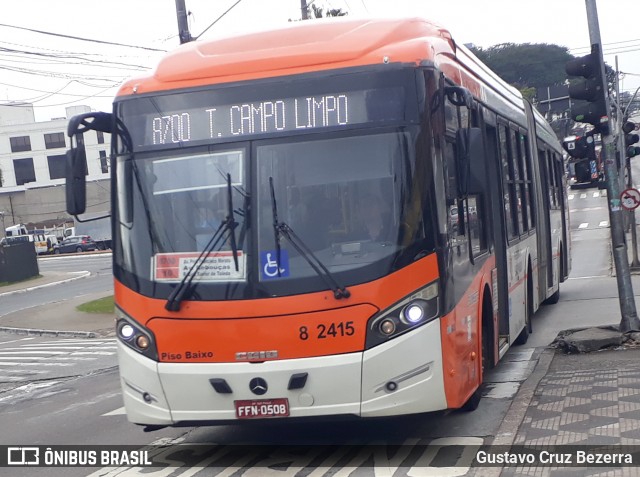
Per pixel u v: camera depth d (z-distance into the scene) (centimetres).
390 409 668
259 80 719
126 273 720
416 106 696
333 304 670
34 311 3138
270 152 705
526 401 873
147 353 706
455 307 713
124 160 735
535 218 1390
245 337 679
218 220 701
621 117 3103
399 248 676
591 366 1052
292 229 688
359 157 694
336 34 748
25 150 9506
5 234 7962
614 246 1213
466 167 728
